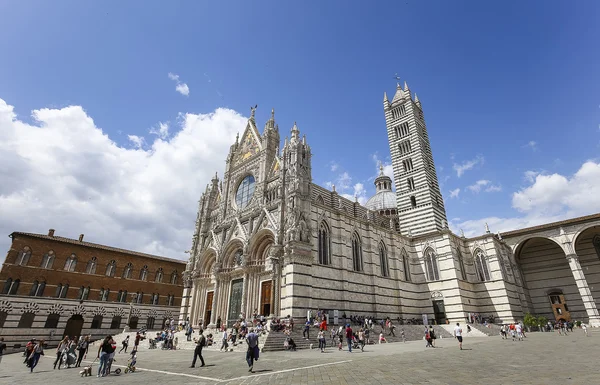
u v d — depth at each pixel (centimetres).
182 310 6291
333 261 5078
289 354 2947
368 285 5484
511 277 6706
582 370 1608
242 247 5456
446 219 7988
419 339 4703
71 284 6762
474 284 6431
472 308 6081
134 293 7575
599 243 7350
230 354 3123
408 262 6562
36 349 2680
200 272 6294
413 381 1480
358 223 5816
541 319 6125
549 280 7688
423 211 7650
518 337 4128
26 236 6431
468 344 3550
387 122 9144
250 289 5031
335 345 3716
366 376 1648
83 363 3195
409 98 8862
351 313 4975
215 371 2100
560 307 7419
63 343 2955
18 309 6044
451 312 5875
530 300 7738
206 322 5794
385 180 10731
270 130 6197
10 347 5816
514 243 7531
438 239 6431
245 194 6297
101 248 7325
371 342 4038
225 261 5722
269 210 5272
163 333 4769
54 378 2150
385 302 5628
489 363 1991
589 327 6125
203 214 6969
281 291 4475
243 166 6550
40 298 6316
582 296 6431
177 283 8369
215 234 6328
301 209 4859
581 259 7519
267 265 4772
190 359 2873
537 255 7962
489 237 6456
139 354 3606
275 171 5684
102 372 2119
